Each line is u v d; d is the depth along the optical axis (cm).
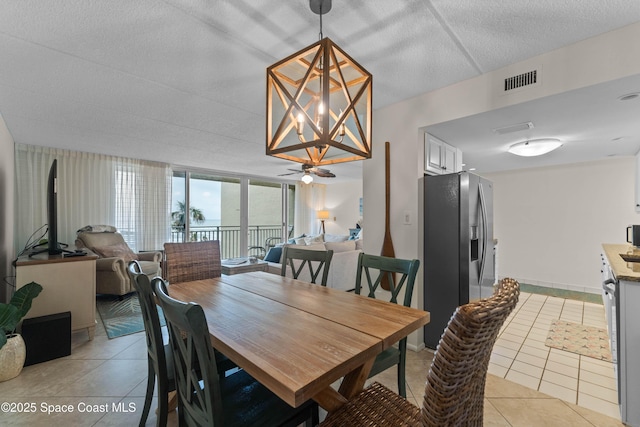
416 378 213
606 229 427
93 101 259
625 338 167
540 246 482
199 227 620
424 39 176
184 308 83
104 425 164
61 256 269
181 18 155
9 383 204
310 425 124
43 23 157
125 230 493
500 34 172
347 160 170
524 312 354
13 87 230
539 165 458
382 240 287
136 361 235
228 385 129
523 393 196
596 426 165
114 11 149
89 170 459
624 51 167
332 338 111
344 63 143
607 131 276
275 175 697
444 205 256
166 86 232
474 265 262
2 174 308
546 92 193
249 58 194
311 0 141
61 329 241
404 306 152
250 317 134
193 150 441
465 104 231
